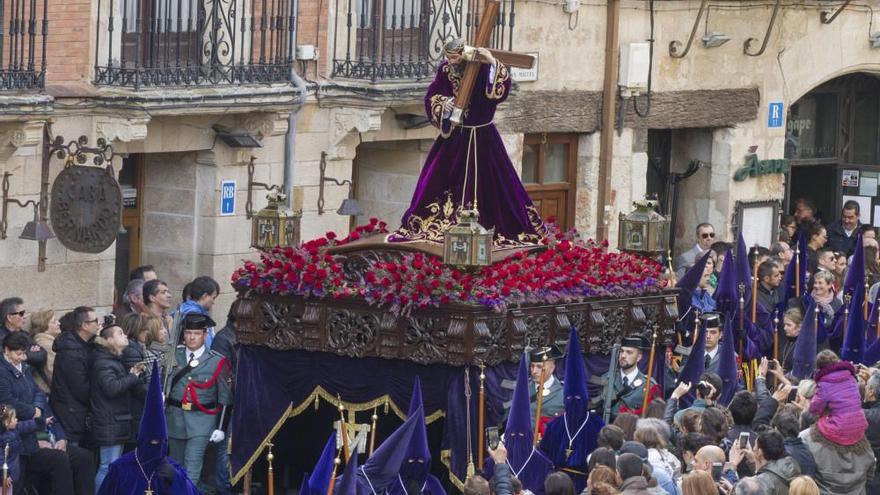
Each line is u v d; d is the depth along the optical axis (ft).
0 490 75.31
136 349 83.30
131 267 104.12
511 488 70.85
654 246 90.07
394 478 71.82
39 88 90.53
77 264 95.45
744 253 96.27
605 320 84.38
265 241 84.84
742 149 133.18
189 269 103.86
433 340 79.10
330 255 83.66
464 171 83.05
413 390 78.18
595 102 123.85
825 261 111.86
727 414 78.54
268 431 83.20
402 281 79.41
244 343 83.35
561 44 120.98
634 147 126.93
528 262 82.64
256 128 103.30
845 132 144.87
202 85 98.84
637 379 83.51
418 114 110.93
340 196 109.60
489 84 81.76
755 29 131.95
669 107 128.16
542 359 78.84
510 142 119.14
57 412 81.87
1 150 90.48
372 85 107.55
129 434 82.43
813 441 79.92
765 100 133.80
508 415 77.56
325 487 67.92
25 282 93.15
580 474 77.66
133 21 97.96
